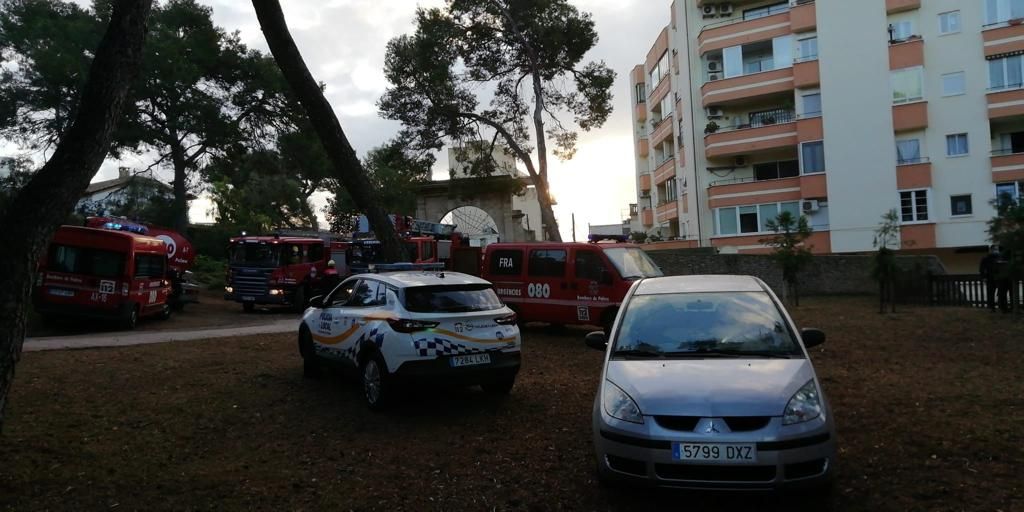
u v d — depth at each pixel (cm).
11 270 508
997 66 2825
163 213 2945
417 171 2577
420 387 729
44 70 2497
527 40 2469
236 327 1648
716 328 557
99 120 560
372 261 2244
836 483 503
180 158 3072
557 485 524
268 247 2086
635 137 4697
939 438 598
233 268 2114
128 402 801
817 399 462
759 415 439
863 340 1199
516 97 2594
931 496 470
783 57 3138
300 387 880
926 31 2925
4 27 2628
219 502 501
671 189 3969
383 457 605
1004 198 1383
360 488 529
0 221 532
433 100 2481
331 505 495
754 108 3306
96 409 767
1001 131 2891
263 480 548
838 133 2978
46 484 525
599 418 483
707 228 3344
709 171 3359
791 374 482
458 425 706
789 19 3116
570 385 892
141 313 1702
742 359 513
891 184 2914
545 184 2531
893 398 757
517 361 786
